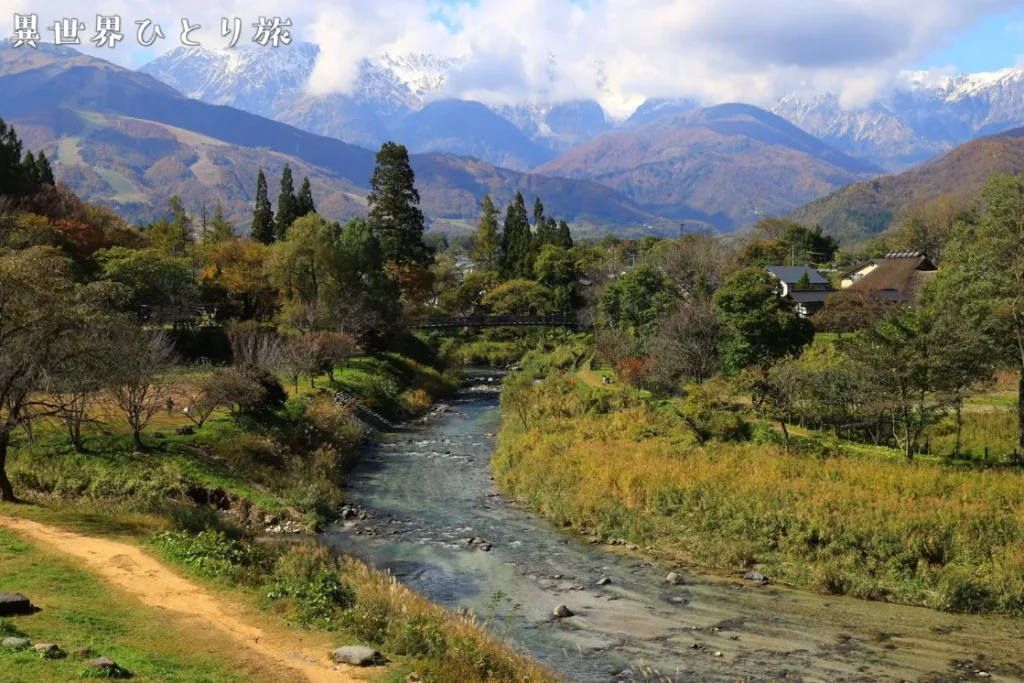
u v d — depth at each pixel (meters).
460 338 110.56
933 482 30.47
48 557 20.59
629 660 19.70
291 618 18.17
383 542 30.28
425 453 48.31
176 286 74.69
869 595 24.91
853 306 77.31
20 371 26.11
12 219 65.31
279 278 78.38
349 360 71.12
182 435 37.44
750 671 19.12
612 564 28.16
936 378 35.41
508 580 26.22
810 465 33.72
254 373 46.56
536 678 16.81
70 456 32.72
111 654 14.39
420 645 17.31
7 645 13.65
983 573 24.86
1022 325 37.66
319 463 40.31
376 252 83.56
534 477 37.88
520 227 135.62
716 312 57.09
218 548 22.61
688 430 41.81
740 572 27.25
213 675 14.15
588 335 98.44
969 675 19.09
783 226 162.50
